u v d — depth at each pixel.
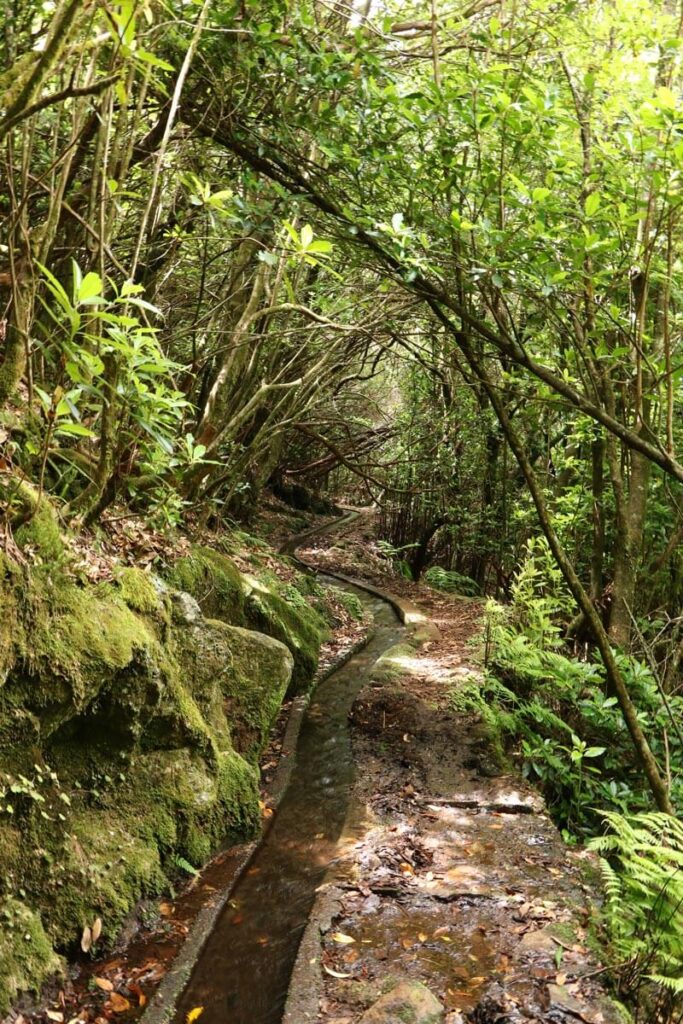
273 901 3.35
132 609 3.52
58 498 3.84
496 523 10.23
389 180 4.19
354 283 6.91
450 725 5.20
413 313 7.52
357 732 5.26
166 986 2.70
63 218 4.42
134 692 3.21
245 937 3.10
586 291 4.04
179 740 3.60
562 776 4.96
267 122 4.48
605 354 4.30
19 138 4.35
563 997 2.66
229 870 3.54
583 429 6.30
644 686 5.43
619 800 4.79
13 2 3.67
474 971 2.83
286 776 4.57
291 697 5.82
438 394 11.08
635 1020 2.63
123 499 5.00
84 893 2.86
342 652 7.02
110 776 3.22
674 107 3.22
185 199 5.57
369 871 3.53
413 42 5.52
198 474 5.70
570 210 3.91
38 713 2.82
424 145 4.21
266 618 5.86
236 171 5.20
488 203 4.18
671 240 3.82
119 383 3.03
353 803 4.27
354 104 4.25
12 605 2.70
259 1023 2.55
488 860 3.70
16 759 2.78
